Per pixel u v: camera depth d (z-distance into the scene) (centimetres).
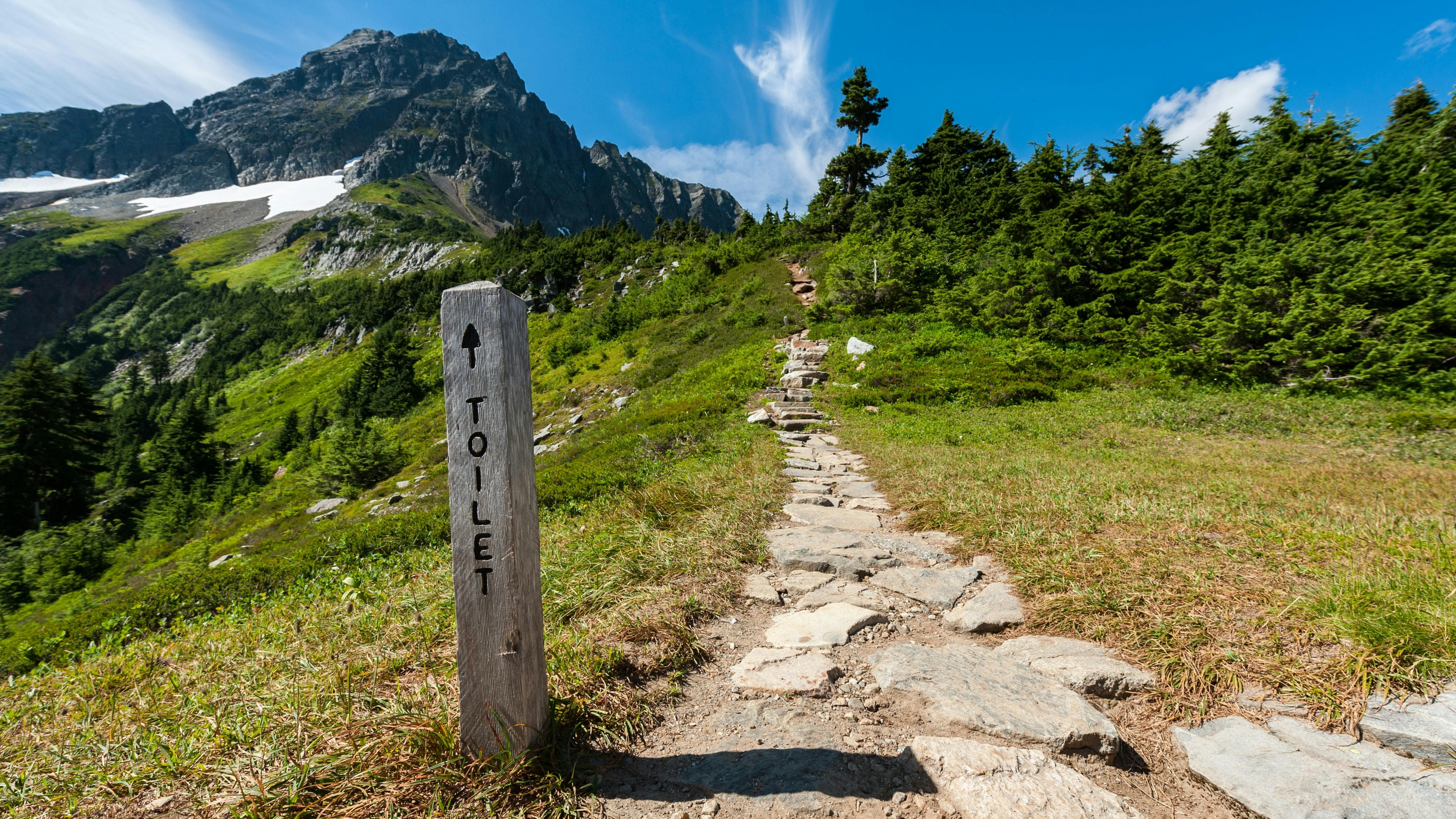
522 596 227
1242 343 1341
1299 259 1314
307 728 258
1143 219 1831
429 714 261
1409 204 1405
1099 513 544
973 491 668
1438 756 217
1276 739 244
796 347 2034
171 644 463
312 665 332
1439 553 380
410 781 222
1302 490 610
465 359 221
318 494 2459
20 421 3619
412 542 735
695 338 2570
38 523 3534
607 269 5594
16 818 223
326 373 6900
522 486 229
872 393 1497
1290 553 418
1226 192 1758
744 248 3888
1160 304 1609
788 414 1366
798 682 311
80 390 4078
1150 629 332
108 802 229
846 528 595
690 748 261
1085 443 973
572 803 222
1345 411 1043
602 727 265
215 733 261
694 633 376
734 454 984
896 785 232
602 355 3000
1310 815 200
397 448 2628
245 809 209
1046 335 1809
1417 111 1698
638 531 566
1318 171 1602
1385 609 304
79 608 1559
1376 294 1212
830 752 252
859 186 4247
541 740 240
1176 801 227
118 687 364
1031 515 560
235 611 552
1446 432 867
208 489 3697
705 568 475
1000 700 279
